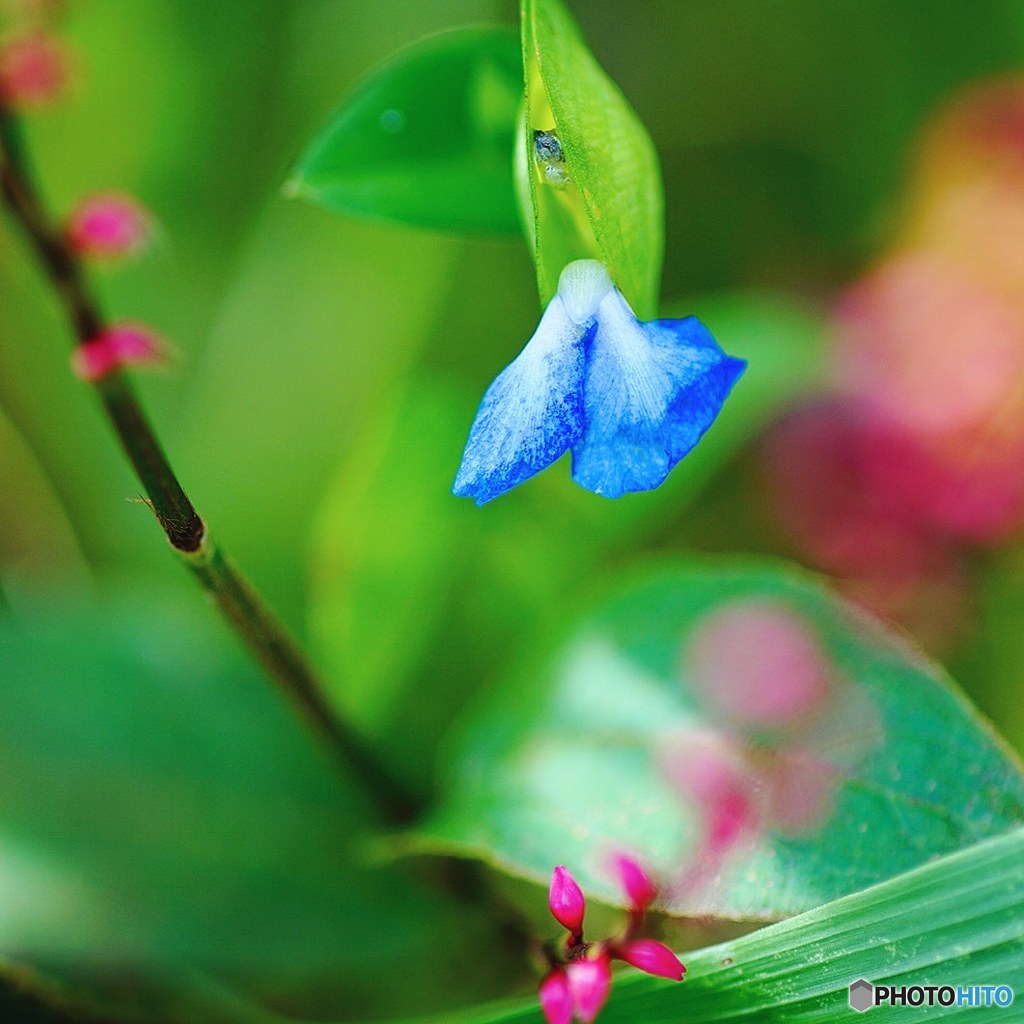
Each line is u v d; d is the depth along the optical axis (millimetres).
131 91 400
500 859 282
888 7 428
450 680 347
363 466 312
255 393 375
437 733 340
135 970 309
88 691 318
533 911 306
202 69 403
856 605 283
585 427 257
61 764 314
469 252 400
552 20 260
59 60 296
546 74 255
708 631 289
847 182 429
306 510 364
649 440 256
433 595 325
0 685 317
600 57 439
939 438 363
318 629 316
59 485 378
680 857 275
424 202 285
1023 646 350
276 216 388
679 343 258
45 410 378
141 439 268
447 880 298
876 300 388
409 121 283
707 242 426
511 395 258
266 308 383
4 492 376
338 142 284
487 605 347
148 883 309
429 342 397
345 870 311
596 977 263
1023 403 359
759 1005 265
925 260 389
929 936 262
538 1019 271
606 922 300
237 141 404
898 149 424
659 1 441
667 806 280
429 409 312
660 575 295
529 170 260
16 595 358
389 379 376
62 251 293
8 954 305
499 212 285
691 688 285
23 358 377
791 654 282
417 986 314
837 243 422
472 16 398
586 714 290
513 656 350
